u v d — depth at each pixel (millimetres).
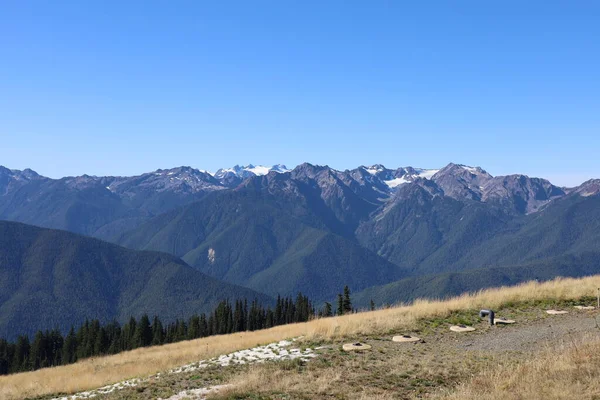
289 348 22484
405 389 14602
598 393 11508
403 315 26891
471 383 13867
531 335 20516
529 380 12984
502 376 13906
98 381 26797
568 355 14812
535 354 16688
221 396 15125
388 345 20703
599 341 16312
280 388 15406
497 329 22281
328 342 22266
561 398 11508
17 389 27875
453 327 22891
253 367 19266
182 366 24406
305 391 14914
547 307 26359
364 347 20391
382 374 16312
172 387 18719
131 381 22781
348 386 15203
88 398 19969
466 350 18953
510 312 25750
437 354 18594
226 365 21453
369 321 25781
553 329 21281
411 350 19547
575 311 25016
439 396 13195
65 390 25328
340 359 18734
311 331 24938
